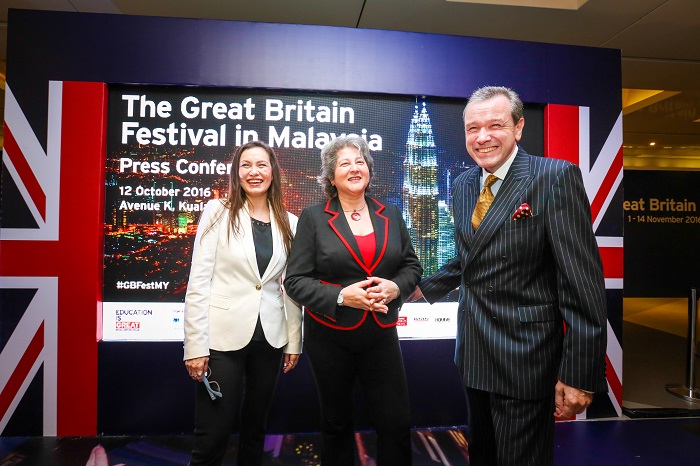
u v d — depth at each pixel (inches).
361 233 67.2
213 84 108.3
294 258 67.1
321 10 151.9
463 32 166.2
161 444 100.8
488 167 57.5
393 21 159.3
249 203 74.4
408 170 115.4
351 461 69.1
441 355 113.0
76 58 104.7
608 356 118.2
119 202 107.0
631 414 119.2
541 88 117.2
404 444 67.5
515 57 116.7
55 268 103.5
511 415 53.8
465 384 58.7
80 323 103.8
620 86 120.1
